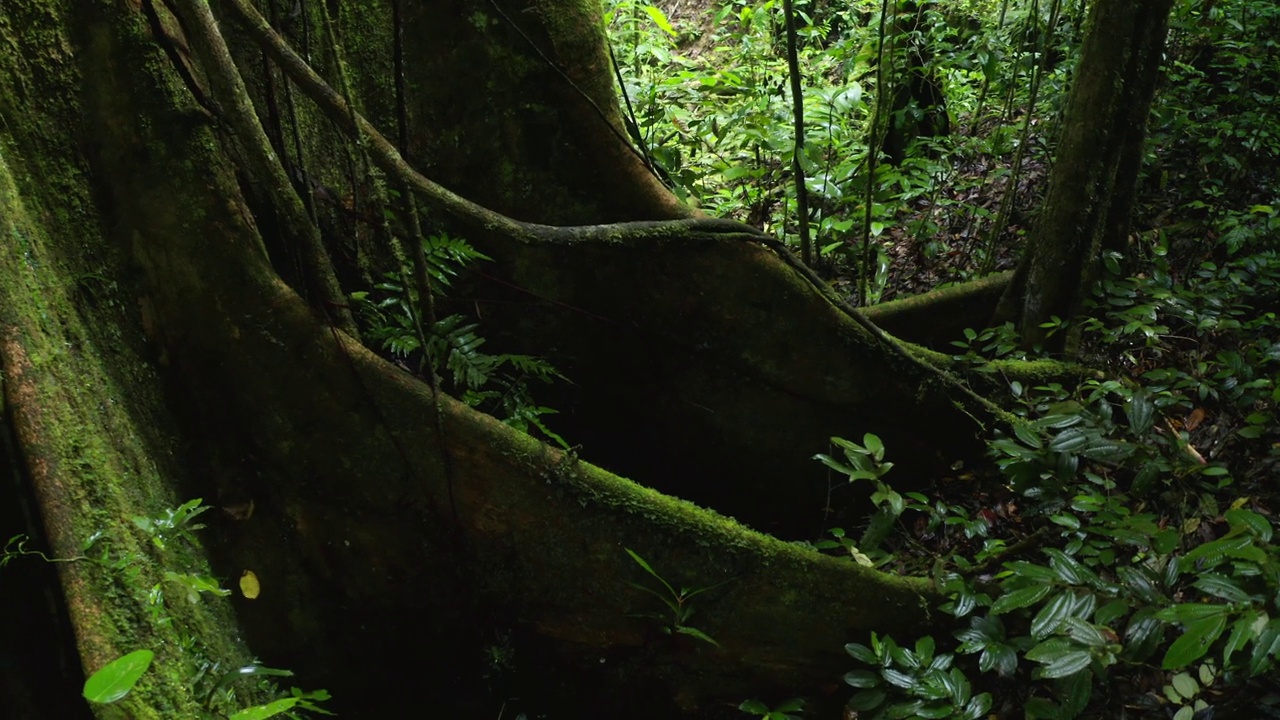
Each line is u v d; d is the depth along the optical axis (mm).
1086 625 2715
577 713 3262
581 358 3738
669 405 3809
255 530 2951
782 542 3213
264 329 2896
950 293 4309
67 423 2430
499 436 3029
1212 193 4633
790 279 3641
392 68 3494
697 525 3137
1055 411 3609
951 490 3861
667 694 3236
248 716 1880
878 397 3809
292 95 3262
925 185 5176
